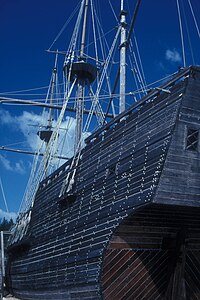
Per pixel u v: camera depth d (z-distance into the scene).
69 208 20.66
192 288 17.81
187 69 13.91
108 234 15.35
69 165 23.14
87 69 34.16
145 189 13.85
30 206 29.92
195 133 13.84
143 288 16.88
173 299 16.45
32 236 26.77
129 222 15.29
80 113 33.53
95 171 18.64
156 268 16.86
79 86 34.44
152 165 13.95
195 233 17.14
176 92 14.11
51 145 31.69
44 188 27.41
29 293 25.61
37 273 23.62
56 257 20.58
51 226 23.11
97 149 19.27
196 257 17.73
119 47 25.20
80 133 32.97
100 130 19.69
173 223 16.16
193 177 13.74
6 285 34.88
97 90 26.72
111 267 15.88
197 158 13.82
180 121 13.59
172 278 16.62
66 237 19.89
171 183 13.38
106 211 16.22
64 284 18.56
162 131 14.10
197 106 13.94
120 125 17.45
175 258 16.52
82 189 19.55
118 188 15.84
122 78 23.95
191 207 13.95
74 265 17.81
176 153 13.45
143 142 15.11
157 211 14.88
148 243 16.30
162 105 14.66
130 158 15.67
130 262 16.23
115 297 16.27
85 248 17.11
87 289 16.20
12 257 32.59
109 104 26.78
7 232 38.03
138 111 16.20
